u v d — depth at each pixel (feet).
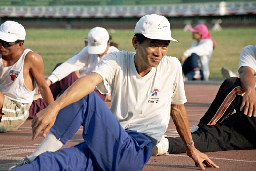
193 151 16.55
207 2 255.91
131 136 14.71
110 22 263.08
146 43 14.25
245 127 20.56
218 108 20.53
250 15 242.37
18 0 276.62
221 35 175.63
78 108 13.69
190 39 142.92
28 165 13.01
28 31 207.72
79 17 264.52
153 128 15.17
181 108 15.96
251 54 21.13
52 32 200.75
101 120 13.75
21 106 24.94
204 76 58.85
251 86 19.63
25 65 23.77
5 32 22.86
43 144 13.83
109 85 15.16
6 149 20.63
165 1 267.80
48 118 12.89
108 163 13.96
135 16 258.37
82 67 32.19
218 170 16.87
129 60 15.17
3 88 24.53
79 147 14.02
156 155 19.15
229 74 54.08
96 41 31.24
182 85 15.61
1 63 23.75
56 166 13.25
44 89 24.03
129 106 15.12
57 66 32.91
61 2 279.49
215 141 20.26
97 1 278.46
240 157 19.42
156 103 15.21
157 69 15.21
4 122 24.76
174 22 250.37
